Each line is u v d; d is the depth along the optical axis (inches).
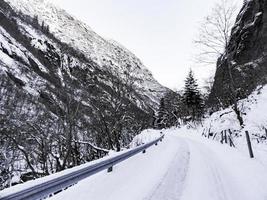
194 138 1251.2
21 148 696.4
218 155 559.2
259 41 1632.6
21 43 4439.0
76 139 713.0
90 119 753.6
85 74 732.0
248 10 2012.8
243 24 1950.1
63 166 658.8
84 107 714.2
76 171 242.7
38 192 189.9
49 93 694.5
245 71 1418.6
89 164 275.7
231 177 346.3
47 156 773.9
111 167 355.3
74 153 749.9
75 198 233.3
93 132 805.2
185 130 2177.7
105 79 769.6
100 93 744.3
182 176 344.8
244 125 860.0
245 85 1354.6
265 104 900.6
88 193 249.6
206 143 892.6
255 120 835.4
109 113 758.5
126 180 309.6
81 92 687.1
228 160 483.8
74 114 660.1
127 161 448.8
